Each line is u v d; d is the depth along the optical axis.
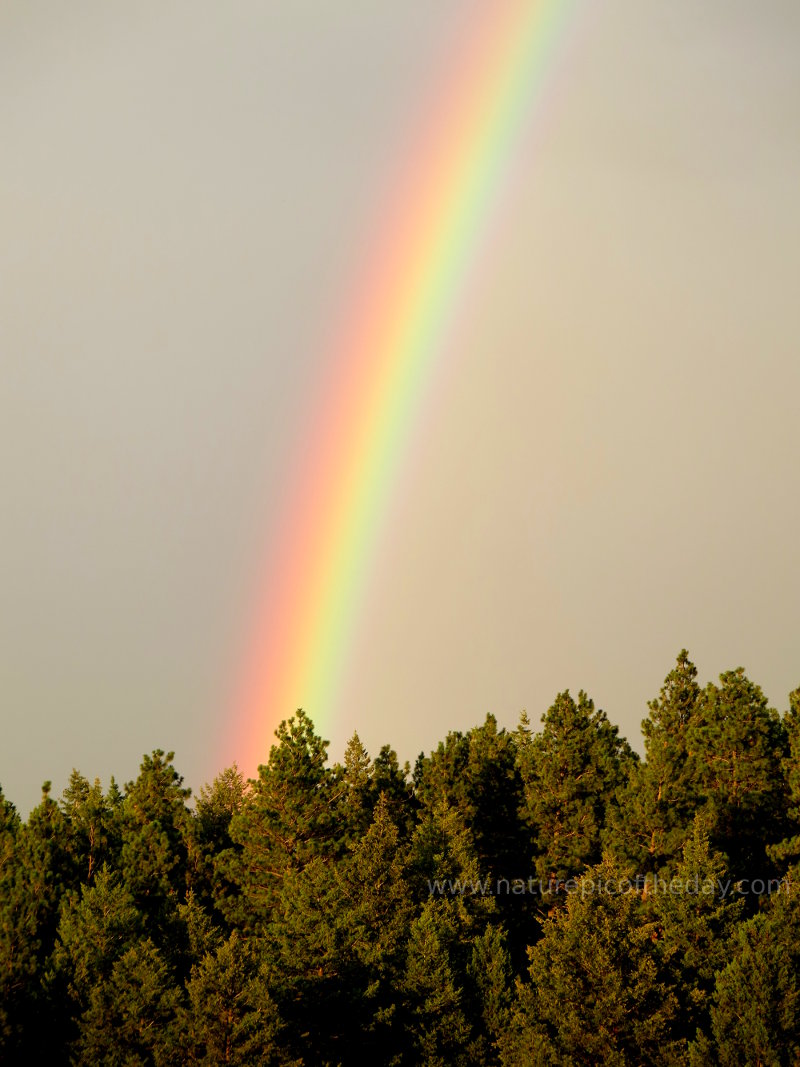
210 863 118.69
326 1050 84.38
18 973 83.88
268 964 84.06
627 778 135.88
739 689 136.25
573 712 131.38
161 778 129.38
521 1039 82.75
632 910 90.75
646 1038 81.06
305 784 115.12
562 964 84.19
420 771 146.50
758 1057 80.31
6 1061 79.56
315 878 93.94
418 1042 85.31
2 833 109.38
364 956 88.56
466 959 94.69
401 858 102.12
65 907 93.12
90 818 120.19
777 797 131.62
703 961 92.88
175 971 88.25
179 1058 76.50
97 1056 78.25
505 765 137.75
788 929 91.00
